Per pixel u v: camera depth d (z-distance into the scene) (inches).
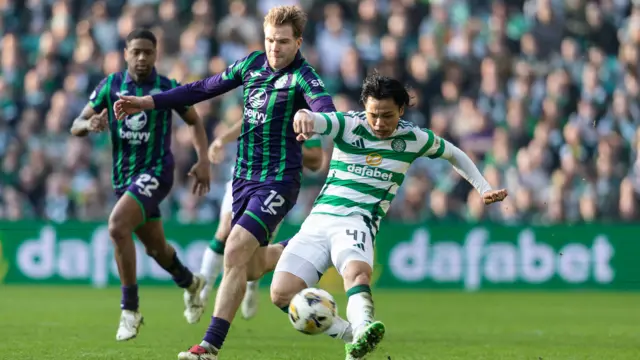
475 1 2250.2
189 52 2208.4
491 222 1902.1
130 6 2277.3
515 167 2010.3
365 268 685.3
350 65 2137.1
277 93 757.9
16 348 882.8
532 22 2226.9
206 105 2057.1
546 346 978.1
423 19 2245.3
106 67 2178.9
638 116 2076.8
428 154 735.1
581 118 2066.9
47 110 2142.0
